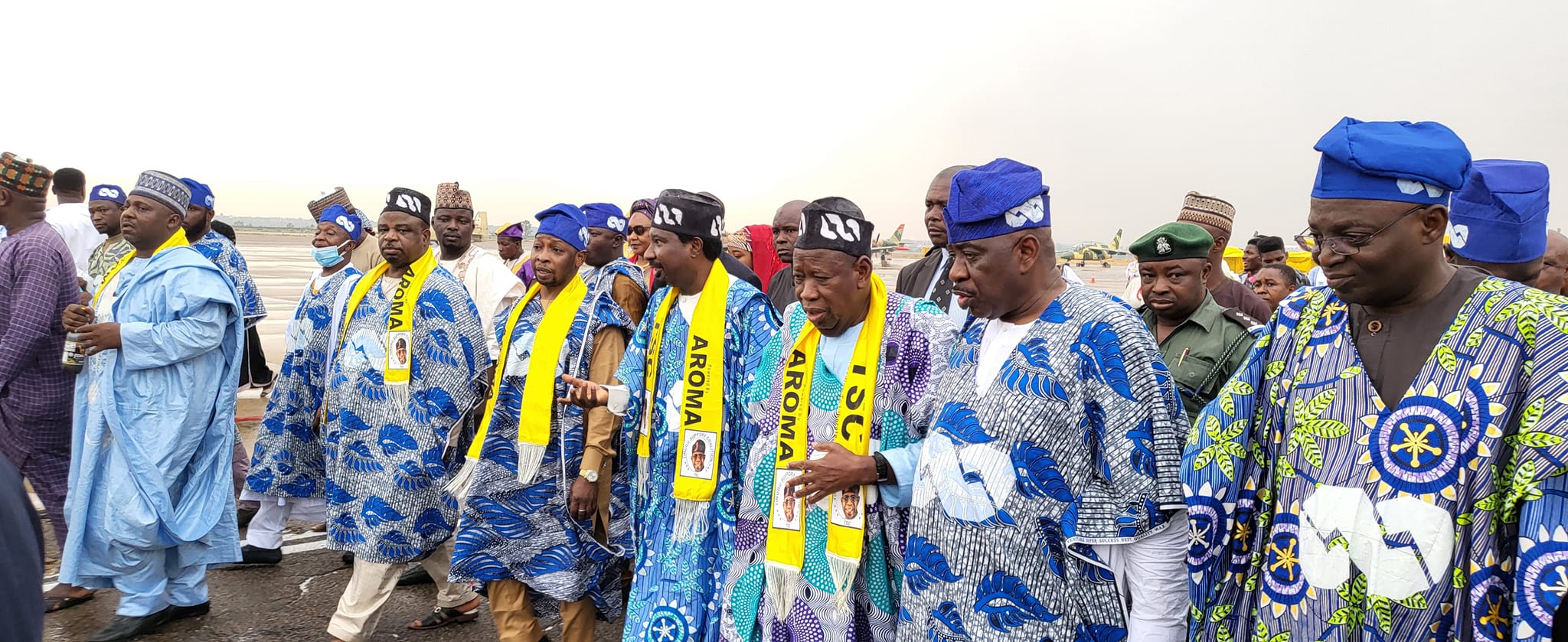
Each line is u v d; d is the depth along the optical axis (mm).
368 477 4176
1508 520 1648
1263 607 1933
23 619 1411
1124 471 2117
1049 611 2215
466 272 6184
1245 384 2018
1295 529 1868
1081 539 2168
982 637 2244
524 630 3840
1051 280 2324
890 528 2664
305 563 5457
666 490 3250
